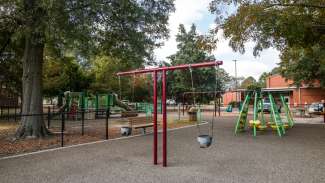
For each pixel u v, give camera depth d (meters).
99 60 32.41
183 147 9.07
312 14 12.41
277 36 12.57
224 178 5.62
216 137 11.48
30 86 10.95
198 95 34.75
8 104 25.53
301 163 6.86
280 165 6.66
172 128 14.82
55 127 14.72
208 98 36.59
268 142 10.15
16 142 9.77
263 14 11.49
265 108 29.61
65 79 25.80
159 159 7.32
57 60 18.95
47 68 25.23
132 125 12.27
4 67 20.89
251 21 11.59
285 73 31.73
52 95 29.25
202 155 7.82
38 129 10.90
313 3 11.52
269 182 5.36
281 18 11.41
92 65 32.72
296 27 11.57
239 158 7.42
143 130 12.37
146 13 11.58
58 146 9.15
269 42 12.87
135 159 7.33
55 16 8.68
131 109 27.91
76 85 28.08
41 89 11.21
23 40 12.84
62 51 14.28
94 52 12.66
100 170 6.25
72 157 7.54
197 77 35.25
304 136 11.79
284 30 11.84
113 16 10.93
